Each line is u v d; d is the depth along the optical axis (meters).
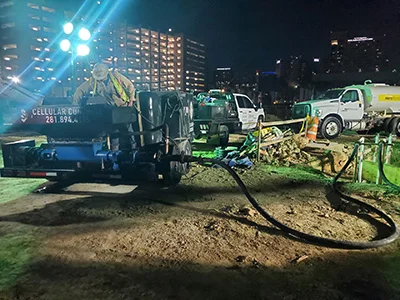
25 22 81.50
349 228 4.67
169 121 7.19
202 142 14.32
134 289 3.15
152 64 131.50
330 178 7.91
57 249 3.96
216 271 3.48
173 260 3.70
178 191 6.52
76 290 3.13
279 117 28.36
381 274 3.44
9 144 6.01
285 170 8.48
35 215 5.11
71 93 8.05
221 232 4.47
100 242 4.16
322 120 15.27
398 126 16.33
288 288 3.18
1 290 3.12
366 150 10.63
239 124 15.05
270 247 4.04
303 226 4.72
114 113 5.23
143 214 5.17
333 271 3.49
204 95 16.38
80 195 6.23
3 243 4.12
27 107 5.53
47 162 5.89
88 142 5.45
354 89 15.77
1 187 6.84
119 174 5.61
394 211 5.38
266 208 5.53
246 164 8.73
